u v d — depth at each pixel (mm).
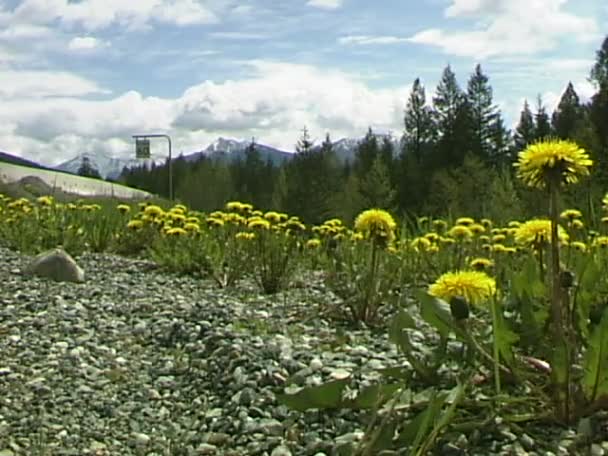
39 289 6875
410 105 61719
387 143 61875
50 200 11148
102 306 6164
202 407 3961
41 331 5402
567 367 3146
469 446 3031
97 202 13344
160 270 8414
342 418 3430
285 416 3615
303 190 46406
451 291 3383
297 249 7605
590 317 3516
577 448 2994
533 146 3279
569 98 58375
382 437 3006
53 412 3953
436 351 3496
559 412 3193
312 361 4164
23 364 4688
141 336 5324
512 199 12055
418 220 8758
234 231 8461
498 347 3326
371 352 4418
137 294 6754
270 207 53156
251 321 5438
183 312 5828
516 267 6121
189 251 8250
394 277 6082
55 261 7570
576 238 6727
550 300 3830
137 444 3566
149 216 9930
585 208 7445
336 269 6359
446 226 8695
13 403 4055
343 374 3918
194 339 5082
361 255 6715
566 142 3271
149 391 4242
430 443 2836
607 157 24562
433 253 7094
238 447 3436
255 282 7473
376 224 5516
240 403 3828
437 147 59406
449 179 43406
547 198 4090
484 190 34281
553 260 3271
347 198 41312
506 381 3438
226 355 4469
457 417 3168
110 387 4332
